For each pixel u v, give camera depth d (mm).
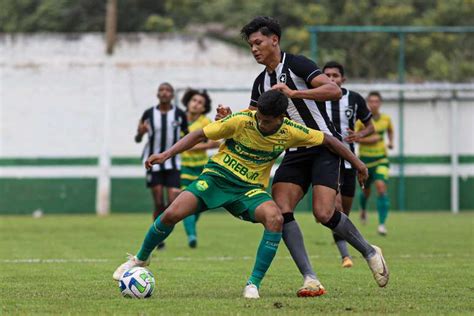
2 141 53594
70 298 16109
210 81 54844
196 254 26672
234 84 54906
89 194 53562
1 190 53281
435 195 53812
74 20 68125
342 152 16547
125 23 68188
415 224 40812
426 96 53562
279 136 15828
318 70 16344
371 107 36719
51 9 67875
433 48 55781
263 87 16938
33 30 67688
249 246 29750
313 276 16484
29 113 53750
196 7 68938
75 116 53906
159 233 16469
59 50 53938
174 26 68250
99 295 16562
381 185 34188
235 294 16797
